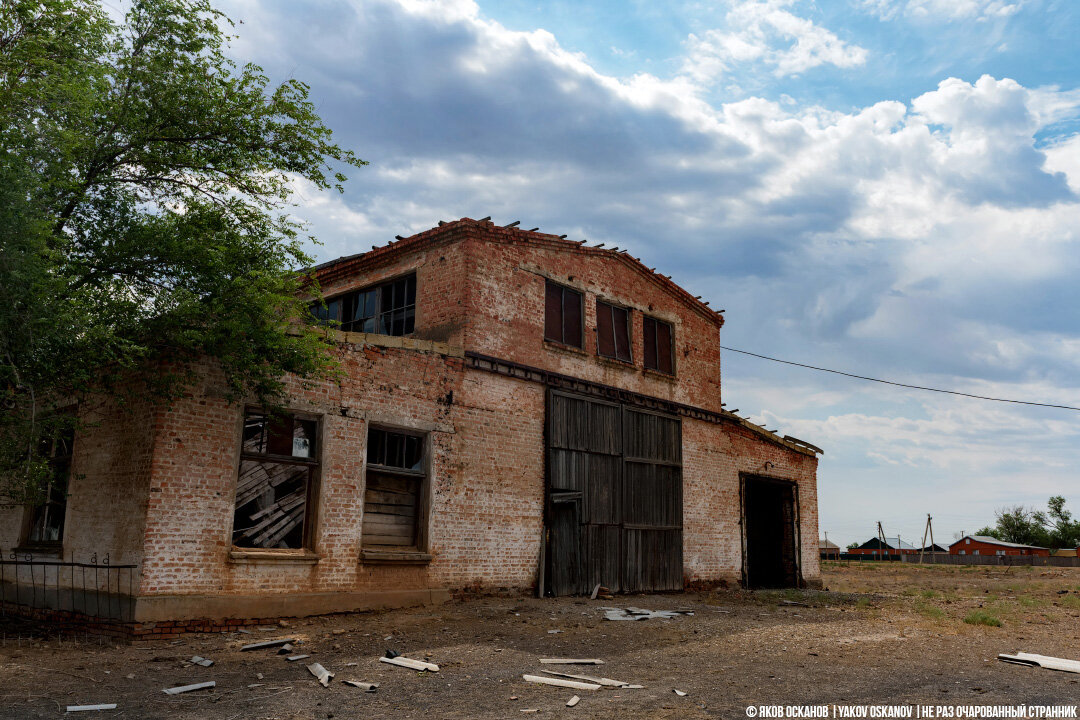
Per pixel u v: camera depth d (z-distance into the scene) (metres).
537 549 14.74
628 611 12.73
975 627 11.92
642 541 16.97
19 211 8.02
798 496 22.36
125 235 9.88
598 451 16.30
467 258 14.48
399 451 12.91
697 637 10.22
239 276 9.97
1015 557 55.66
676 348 19.38
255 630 10.11
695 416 19.33
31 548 11.91
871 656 8.99
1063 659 8.84
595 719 5.92
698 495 18.95
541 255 16.03
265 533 11.03
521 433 14.83
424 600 12.62
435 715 6.03
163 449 9.86
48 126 8.73
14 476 9.78
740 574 19.84
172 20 10.39
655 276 18.92
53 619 10.93
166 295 9.82
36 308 8.23
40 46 8.94
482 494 13.91
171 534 9.78
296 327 10.84
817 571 22.55
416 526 13.03
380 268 16.23
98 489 10.65
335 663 8.02
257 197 10.98
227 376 10.40
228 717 5.90
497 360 14.51
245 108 10.58
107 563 10.05
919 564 52.31
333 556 11.53
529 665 8.08
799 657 8.83
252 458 10.95
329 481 11.62
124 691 6.70
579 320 16.81
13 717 5.77
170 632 9.54
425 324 14.91
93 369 10.41
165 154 10.54
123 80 10.16
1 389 9.20
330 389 11.80
